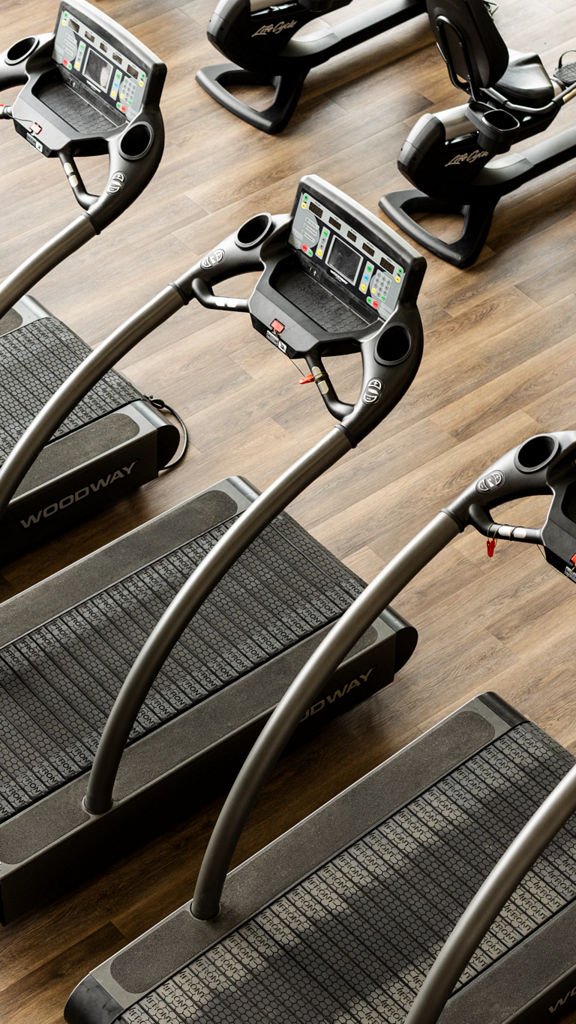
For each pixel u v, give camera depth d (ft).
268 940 9.47
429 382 14.39
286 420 13.98
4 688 10.82
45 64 11.88
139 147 11.13
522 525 13.06
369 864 9.86
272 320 9.86
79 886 10.47
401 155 14.96
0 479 10.33
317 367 9.63
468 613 12.37
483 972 9.18
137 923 10.29
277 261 10.12
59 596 11.48
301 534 12.00
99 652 11.09
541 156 16.07
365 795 10.28
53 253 10.91
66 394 10.16
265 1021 9.04
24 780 10.21
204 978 9.28
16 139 17.07
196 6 19.19
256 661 10.97
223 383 14.32
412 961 9.34
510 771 10.40
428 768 10.44
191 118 17.44
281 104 17.25
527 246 15.97
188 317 14.97
